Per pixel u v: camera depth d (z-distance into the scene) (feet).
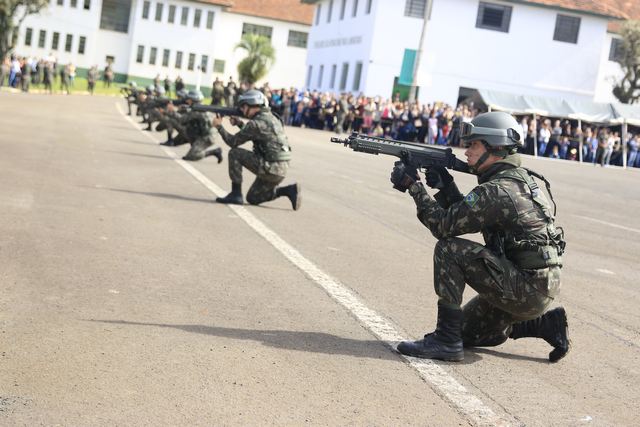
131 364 15.26
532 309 16.78
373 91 168.04
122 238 27.04
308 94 151.94
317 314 20.26
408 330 19.57
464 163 17.37
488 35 168.76
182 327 17.97
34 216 29.25
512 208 16.47
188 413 13.23
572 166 120.57
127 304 19.35
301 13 295.07
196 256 25.55
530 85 171.42
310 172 61.21
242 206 37.45
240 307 20.18
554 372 17.60
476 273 16.79
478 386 16.07
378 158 87.66
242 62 267.59
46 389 13.67
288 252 27.76
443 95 169.48
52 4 270.46
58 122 80.64
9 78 167.32
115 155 54.39
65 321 17.53
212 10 278.46
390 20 166.50
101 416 12.79
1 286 19.77
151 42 276.41
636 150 140.05
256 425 13.00
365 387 15.33
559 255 16.97
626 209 61.62
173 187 41.29
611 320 23.32
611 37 197.36
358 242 31.53
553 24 170.19
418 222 39.29
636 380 17.71
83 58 274.57
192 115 54.80
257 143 37.32
